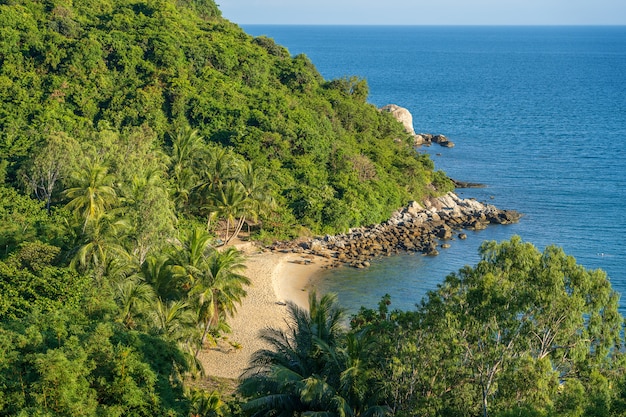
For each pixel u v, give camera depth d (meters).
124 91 103.62
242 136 99.56
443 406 30.56
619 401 26.59
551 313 31.81
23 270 48.28
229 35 132.38
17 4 111.81
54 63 104.31
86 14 120.62
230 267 53.81
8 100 96.19
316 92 126.44
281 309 66.44
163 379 36.94
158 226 57.03
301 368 35.94
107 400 33.38
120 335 37.84
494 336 32.53
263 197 82.19
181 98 103.31
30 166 74.19
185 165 86.69
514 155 145.88
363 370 33.44
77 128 92.12
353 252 84.25
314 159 102.69
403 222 95.38
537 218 100.94
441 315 32.47
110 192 63.75
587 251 86.50
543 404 28.73
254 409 35.19
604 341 32.97
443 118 196.50
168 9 128.62
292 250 83.25
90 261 51.09
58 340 35.25
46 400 30.59
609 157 143.12
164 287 50.84
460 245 88.50
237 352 56.91
